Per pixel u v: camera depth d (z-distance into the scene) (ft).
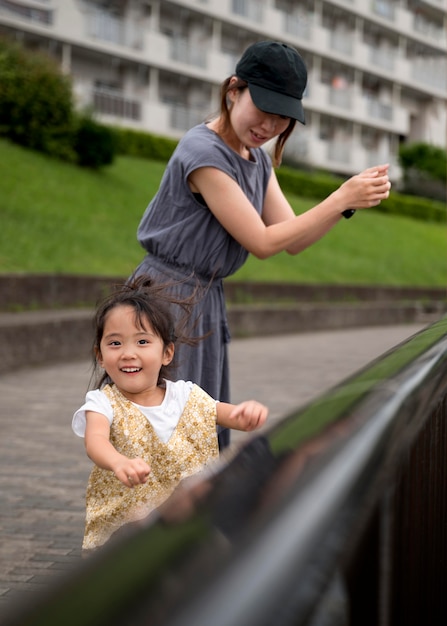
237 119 9.37
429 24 193.98
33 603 1.51
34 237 50.49
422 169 155.22
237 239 9.47
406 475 4.22
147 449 8.14
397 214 119.75
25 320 35.01
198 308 9.84
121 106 116.06
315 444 2.46
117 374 8.12
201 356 9.84
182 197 9.65
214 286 10.02
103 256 52.65
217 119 9.88
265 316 56.18
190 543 1.70
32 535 13.39
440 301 90.22
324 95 157.69
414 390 3.69
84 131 69.62
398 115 177.68
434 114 193.47
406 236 103.24
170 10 128.47
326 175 129.08
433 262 97.19
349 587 2.37
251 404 7.98
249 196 9.91
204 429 8.27
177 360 9.46
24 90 66.33
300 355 42.60
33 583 11.26
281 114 9.09
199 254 9.75
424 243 103.35
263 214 10.71
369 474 2.40
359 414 2.90
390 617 3.62
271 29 143.74
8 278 39.99
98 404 8.14
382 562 3.20
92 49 115.24
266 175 10.33
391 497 3.45
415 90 186.09
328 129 165.37
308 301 68.13
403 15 177.58
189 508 1.97
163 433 8.18
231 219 9.37
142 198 69.62
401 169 162.30
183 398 8.32
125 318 8.05
